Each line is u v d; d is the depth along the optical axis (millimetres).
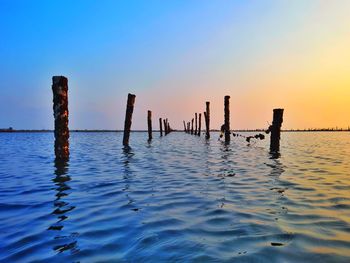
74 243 3709
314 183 7527
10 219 4738
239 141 29531
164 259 3205
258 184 7422
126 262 3160
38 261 3240
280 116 17344
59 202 5785
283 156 14875
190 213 4891
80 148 21625
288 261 3121
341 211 4941
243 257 3221
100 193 6551
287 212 4906
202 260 3164
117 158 14094
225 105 25578
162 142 29141
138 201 5758
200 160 13031
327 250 3381
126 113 21312
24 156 15539
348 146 24297
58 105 12008
